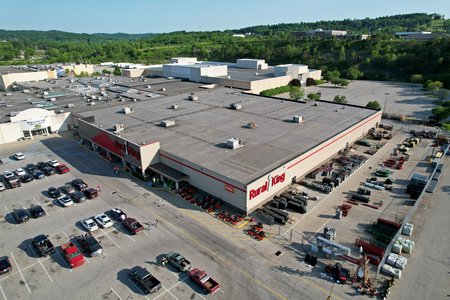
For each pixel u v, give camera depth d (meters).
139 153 54.56
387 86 141.38
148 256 37.59
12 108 85.88
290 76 127.62
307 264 36.19
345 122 70.00
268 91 113.62
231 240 40.28
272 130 64.62
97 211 46.94
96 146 69.56
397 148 70.00
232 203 46.06
